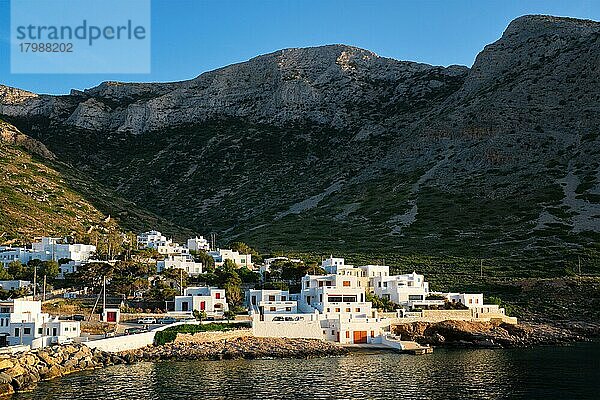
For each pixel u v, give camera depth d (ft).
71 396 274.16
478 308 498.69
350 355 389.80
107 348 356.59
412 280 539.70
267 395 280.51
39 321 370.53
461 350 420.36
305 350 389.60
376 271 572.51
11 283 529.86
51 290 525.75
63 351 330.95
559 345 444.14
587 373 334.85
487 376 325.62
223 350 378.53
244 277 584.81
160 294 491.31
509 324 485.15
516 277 624.18
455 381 312.29
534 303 552.82
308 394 282.56
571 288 566.77
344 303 463.42
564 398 280.72
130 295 508.94
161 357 365.20
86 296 508.53
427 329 458.91
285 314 439.63
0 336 360.48
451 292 572.10
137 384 298.35
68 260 605.31
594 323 506.89
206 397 276.00
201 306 472.44
